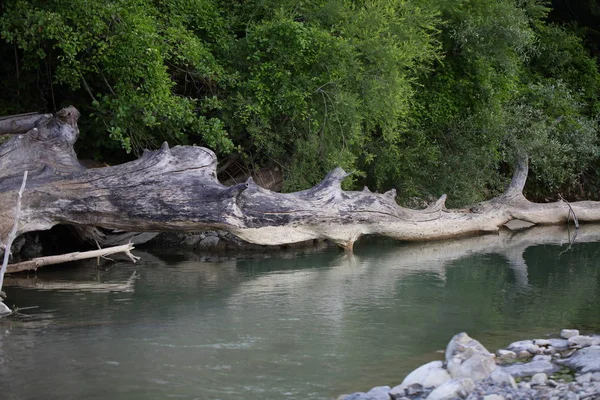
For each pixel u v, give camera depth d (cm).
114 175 1075
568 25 2430
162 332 772
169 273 1103
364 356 705
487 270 1164
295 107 1345
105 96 1197
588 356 671
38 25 1089
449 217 1511
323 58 1376
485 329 805
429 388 607
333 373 656
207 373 649
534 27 2225
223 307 884
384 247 1409
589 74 2278
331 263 1214
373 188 1647
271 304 904
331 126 1404
